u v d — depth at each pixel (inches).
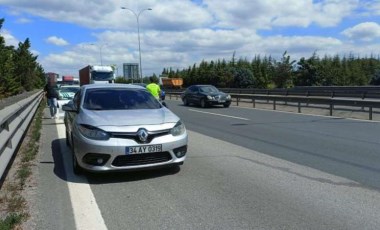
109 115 272.7
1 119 263.6
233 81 3275.1
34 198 226.4
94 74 1672.0
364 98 1060.5
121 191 240.5
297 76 2982.3
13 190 241.6
